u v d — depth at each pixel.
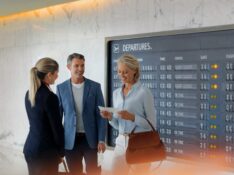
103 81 3.55
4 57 4.98
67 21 3.93
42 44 4.30
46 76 2.52
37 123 2.45
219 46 2.62
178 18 2.90
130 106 2.45
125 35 3.25
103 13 3.53
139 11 3.19
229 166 2.61
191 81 2.80
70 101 2.86
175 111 2.92
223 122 2.62
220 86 2.63
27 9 4.27
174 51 2.90
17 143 4.86
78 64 2.83
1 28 5.00
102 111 2.57
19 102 4.78
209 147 2.71
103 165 3.46
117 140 2.58
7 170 4.19
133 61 2.47
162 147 2.44
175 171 2.93
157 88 3.04
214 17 2.67
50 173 2.49
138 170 2.56
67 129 2.87
